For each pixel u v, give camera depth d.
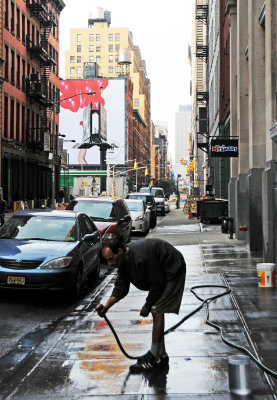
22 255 9.82
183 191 124.38
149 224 27.55
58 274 9.66
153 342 5.62
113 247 5.33
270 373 5.17
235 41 24.88
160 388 5.07
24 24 51.09
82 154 118.94
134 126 137.00
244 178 21.11
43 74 57.84
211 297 9.37
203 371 5.52
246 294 9.64
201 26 83.06
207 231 26.66
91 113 118.56
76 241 10.84
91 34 150.50
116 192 103.00
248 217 17.06
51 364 5.92
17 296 10.53
